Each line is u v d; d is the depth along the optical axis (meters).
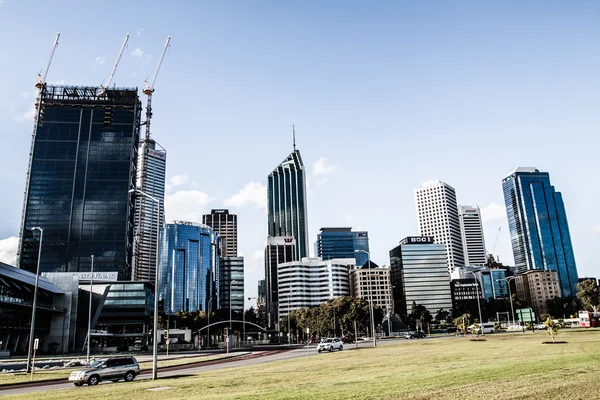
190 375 41.22
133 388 30.78
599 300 192.00
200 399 22.59
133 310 189.12
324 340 84.62
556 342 59.88
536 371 27.62
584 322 130.25
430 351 57.19
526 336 86.88
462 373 28.64
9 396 28.69
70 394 28.39
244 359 68.75
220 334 192.00
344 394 21.98
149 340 181.62
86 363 64.94
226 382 31.94
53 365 68.12
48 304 135.25
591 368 27.80
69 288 146.00
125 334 183.25
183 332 166.25
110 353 121.88
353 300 183.75
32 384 41.00
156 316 39.41
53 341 137.12
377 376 30.16
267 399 21.59
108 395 26.78
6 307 113.25
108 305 188.88
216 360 69.00
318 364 46.12
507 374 26.86
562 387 21.28
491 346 60.25
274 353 86.62
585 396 19.16
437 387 22.80
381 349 72.44
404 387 23.38
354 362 45.88
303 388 25.62
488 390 21.22
